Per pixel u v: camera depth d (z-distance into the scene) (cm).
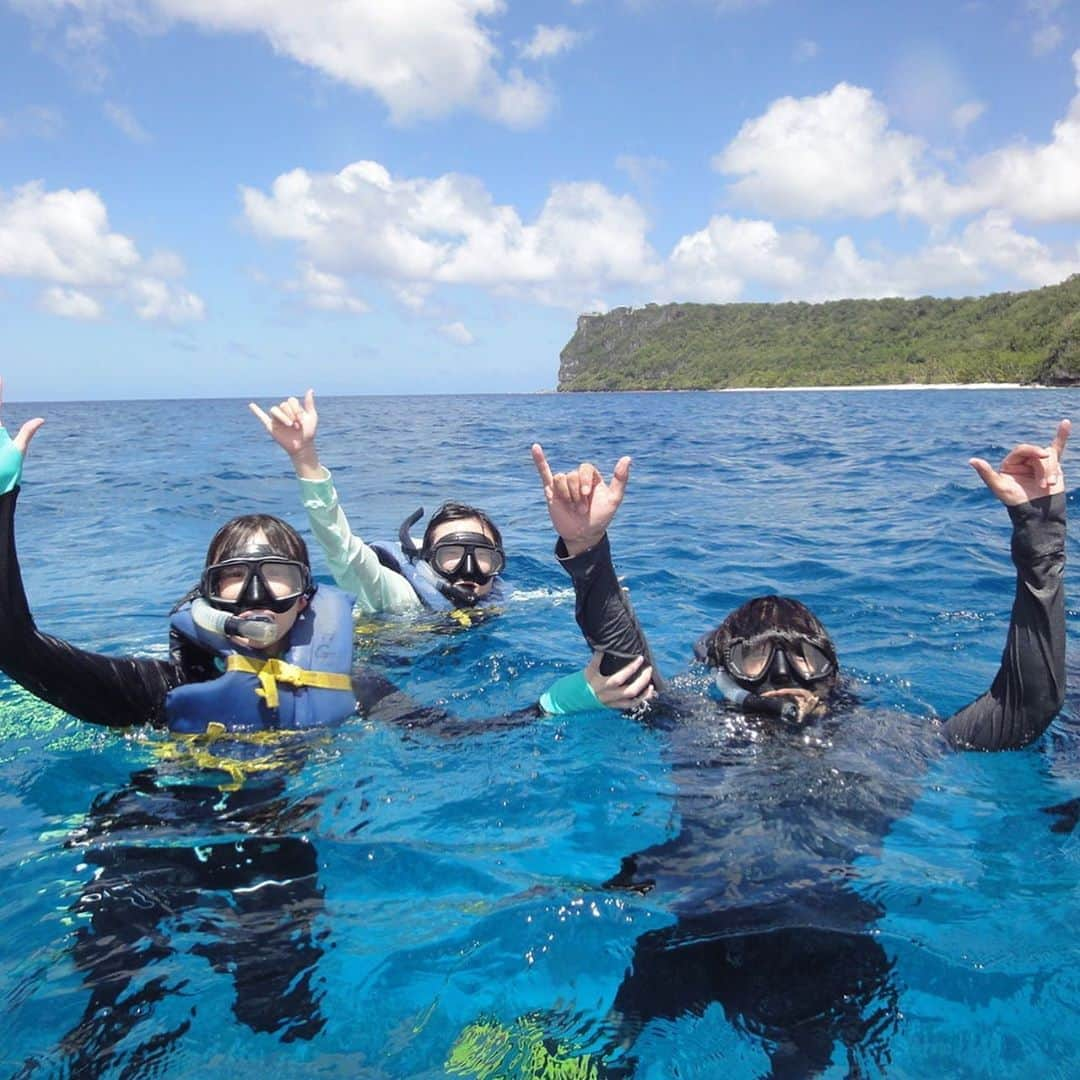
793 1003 92
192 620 152
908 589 250
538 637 214
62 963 97
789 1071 85
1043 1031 88
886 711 152
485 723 154
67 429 1188
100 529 373
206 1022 89
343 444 841
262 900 107
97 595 263
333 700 155
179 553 324
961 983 94
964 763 137
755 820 121
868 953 97
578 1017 90
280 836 121
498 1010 91
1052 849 116
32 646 133
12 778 139
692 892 107
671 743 145
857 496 430
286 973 95
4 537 128
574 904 105
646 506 411
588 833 121
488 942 100
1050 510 129
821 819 121
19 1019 89
